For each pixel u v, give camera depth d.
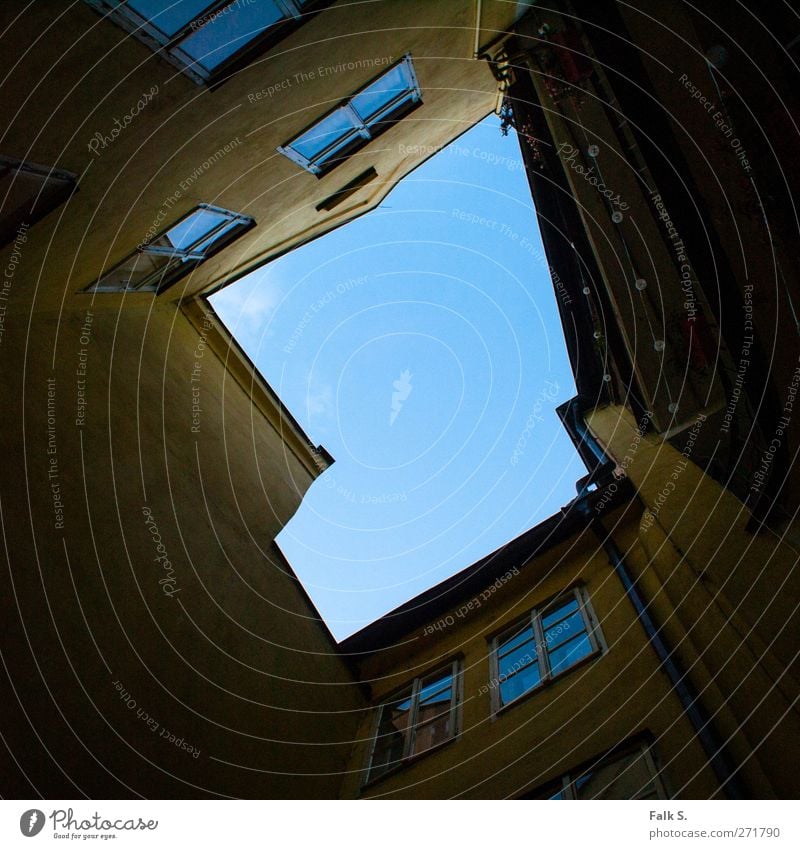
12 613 5.92
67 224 6.84
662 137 5.97
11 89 4.67
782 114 4.57
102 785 5.96
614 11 6.24
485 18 8.48
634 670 6.82
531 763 6.73
